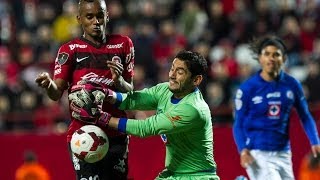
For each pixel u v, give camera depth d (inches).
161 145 1224.8
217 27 1604.3
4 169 1250.6
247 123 898.7
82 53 713.0
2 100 1391.5
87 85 693.9
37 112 1358.3
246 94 893.8
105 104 716.7
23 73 1499.8
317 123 1222.3
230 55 1496.1
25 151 1250.6
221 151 1214.9
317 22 1667.1
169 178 710.5
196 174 708.0
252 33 1578.5
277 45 895.1
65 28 1638.8
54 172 1246.9
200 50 1508.4
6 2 1734.7
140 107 717.9
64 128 1337.4
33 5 1724.9
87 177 727.7
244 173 1210.0
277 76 896.9
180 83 690.2
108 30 1566.2
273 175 879.7
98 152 697.6
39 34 1631.4
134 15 1593.3
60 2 1706.4
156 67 1467.8
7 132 1302.9
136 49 1476.4
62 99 1366.9
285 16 1626.5
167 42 1555.1
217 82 1402.6
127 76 730.2
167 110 704.4
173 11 1695.4
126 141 743.1
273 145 889.5
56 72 712.4
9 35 1674.5
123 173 743.7
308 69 1460.4
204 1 1690.5
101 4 712.4
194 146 703.1
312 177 1187.3
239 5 1669.5
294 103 906.1
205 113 693.9
